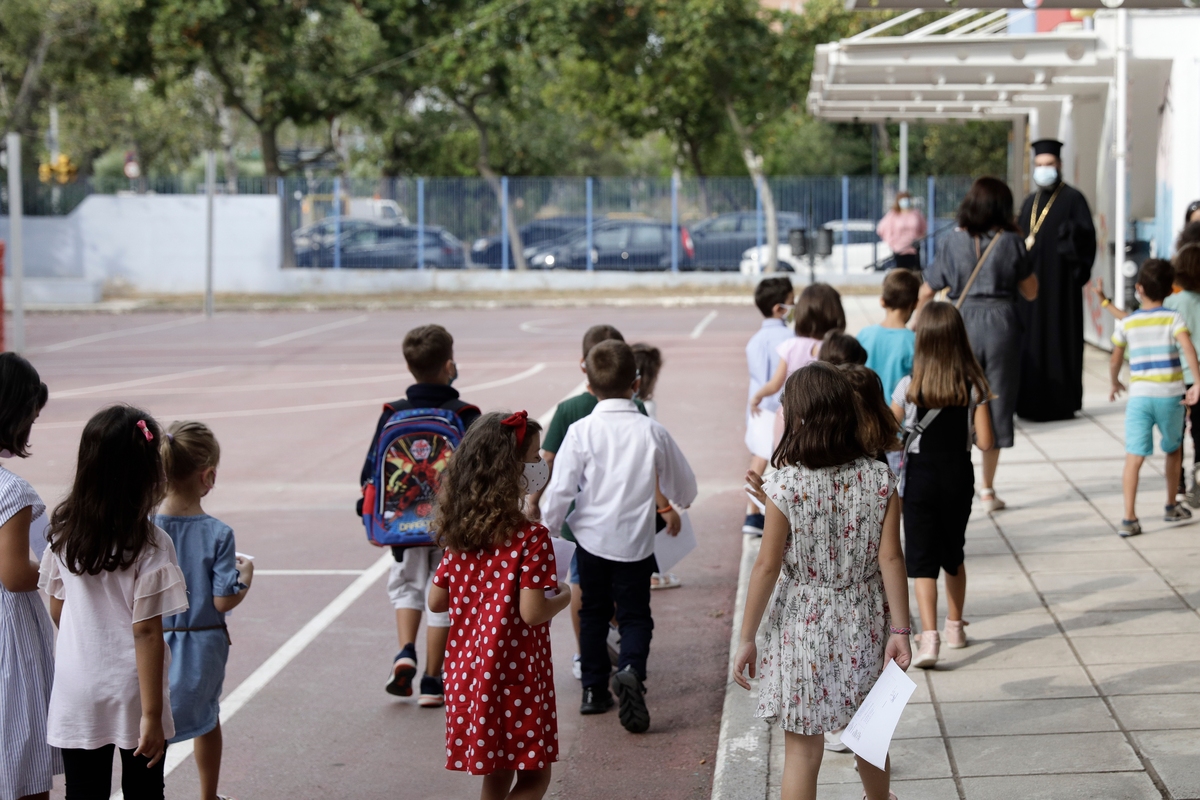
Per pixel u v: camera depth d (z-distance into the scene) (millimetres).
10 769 3867
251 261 32781
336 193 32844
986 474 7988
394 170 42219
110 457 3627
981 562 6965
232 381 16906
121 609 3715
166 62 32531
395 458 5441
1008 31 19062
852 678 3680
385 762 5102
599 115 38094
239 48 33500
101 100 41594
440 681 5641
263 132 34562
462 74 31750
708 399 14320
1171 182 13047
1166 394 7090
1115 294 13680
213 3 30359
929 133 40594
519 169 46344
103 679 3689
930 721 4902
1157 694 4977
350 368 18156
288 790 4844
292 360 19312
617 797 4711
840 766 4680
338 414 13984
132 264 33031
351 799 4766
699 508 9297
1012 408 7871
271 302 30797
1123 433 10133
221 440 12477
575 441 5262
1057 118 16047
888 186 31203
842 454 3664
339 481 10594
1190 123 12773
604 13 32062
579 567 5391
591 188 32438
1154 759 4395
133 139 46219
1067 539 7289
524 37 32531
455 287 32344
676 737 5266
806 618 3703
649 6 32188
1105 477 8695
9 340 22672
